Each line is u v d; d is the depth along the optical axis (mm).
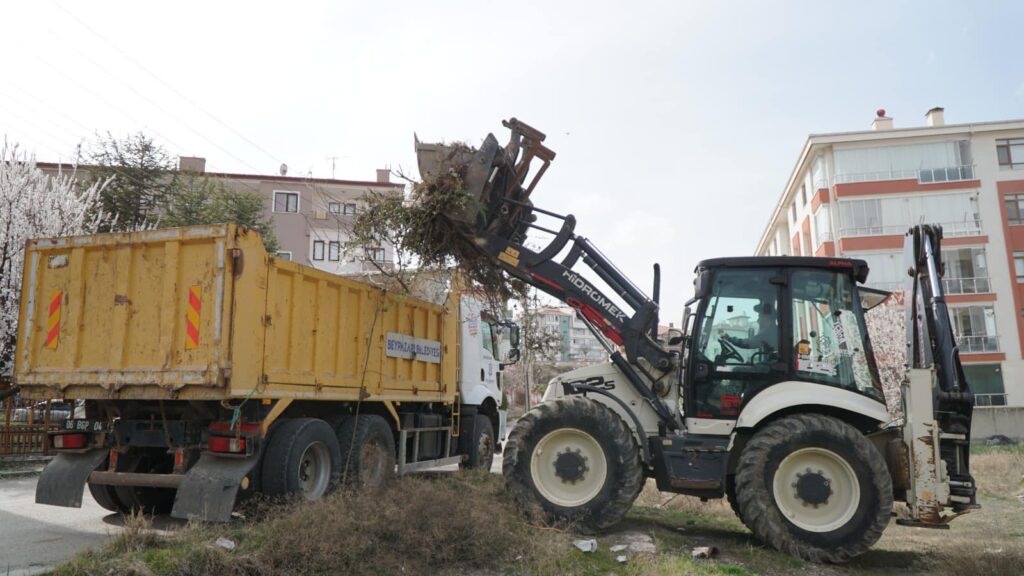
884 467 6180
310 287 7230
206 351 5996
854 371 6777
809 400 6527
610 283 7633
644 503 9164
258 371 6316
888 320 24672
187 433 6559
